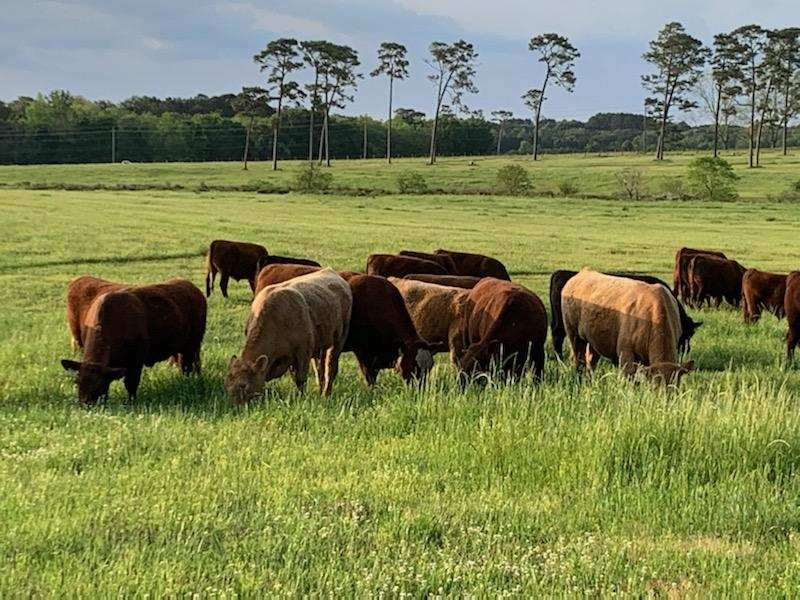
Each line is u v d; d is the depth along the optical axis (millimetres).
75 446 7836
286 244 32281
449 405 9031
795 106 122062
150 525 5855
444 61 128000
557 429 8078
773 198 67625
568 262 29594
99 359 10422
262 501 6523
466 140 160875
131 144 149625
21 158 144750
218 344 14844
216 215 46812
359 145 158250
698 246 36406
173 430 8477
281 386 11312
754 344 16156
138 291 11352
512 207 59500
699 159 71062
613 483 7125
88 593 4773
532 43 130625
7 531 5625
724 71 117625
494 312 11648
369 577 5203
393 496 6703
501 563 5531
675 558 5762
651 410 8352
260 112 116312
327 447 7957
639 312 11328
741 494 6902
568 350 15359
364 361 12422
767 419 8172
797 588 5250
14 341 14320
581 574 5461
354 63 126812
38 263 26828
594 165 110875
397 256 17000
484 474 7297
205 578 5156
